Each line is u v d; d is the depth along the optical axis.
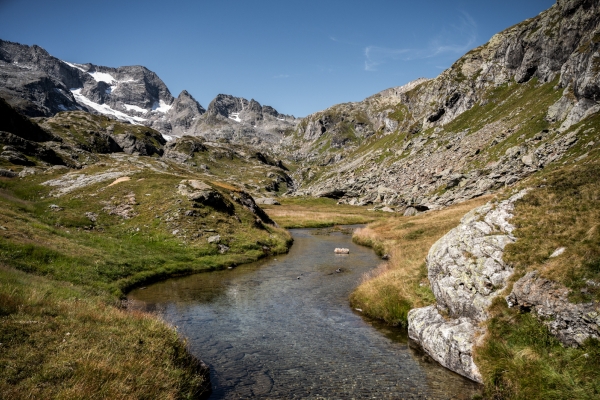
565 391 10.47
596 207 15.32
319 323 20.09
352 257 41.06
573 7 124.12
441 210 62.31
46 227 32.38
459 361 14.21
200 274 32.19
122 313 16.31
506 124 118.06
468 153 115.44
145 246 36.25
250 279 30.45
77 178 59.06
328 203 139.62
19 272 19.80
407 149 193.50
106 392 9.53
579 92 74.44
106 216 43.81
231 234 43.66
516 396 11.38
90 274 25.03
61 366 10.13
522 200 18.47
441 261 18.73
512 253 15.64
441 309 17.69
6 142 89.62
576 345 11.56
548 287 13.01
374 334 18.55
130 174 59.03
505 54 174.88
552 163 61.72
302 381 13.38
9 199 42.59
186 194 49.09
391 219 70.38
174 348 13.62
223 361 15.04
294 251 45.97
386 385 13.20
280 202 142.00
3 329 11.39
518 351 12.60
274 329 19.02
